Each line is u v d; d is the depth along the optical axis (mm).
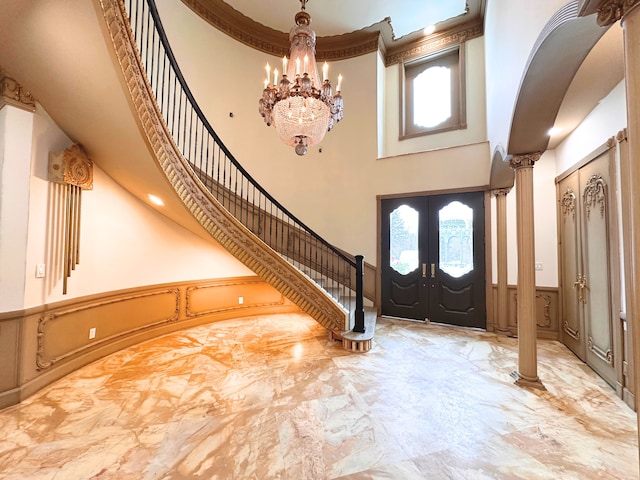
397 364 3170
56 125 2643
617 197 2645
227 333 4188
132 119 2311
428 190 4996
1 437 1897
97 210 3168
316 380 2766
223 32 5008
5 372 2268
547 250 4090
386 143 5902
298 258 5449
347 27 5340
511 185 4336
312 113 2859
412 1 4816
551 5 1792
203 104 4699
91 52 1882
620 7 1195
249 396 2459
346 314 3742
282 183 5535
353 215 5484
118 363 3094
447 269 4871
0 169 2285
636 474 1646
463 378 2848
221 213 3320
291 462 1718
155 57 4055
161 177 2838
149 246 3857
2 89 2326
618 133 2570
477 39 5293
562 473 1650
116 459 1716
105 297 3252
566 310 3775
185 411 2223
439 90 5660
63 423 2055
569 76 2059
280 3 4848
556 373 2990
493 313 4480
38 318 2502
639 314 1106
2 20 1679
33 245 2447
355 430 2025
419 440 1929
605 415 2230
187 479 1580
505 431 2031
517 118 2451
